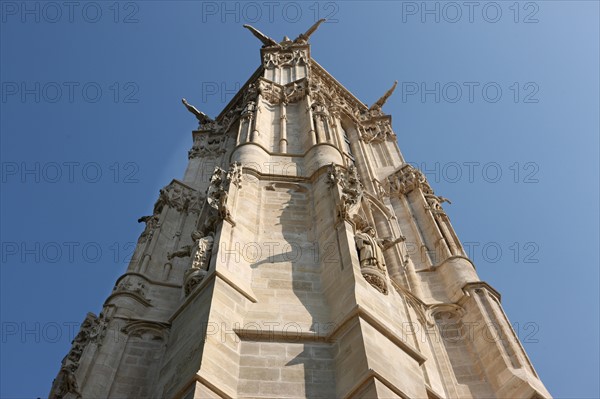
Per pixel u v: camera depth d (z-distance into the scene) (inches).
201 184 1412.4
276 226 903.1
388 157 1621.6
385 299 757.9
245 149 1141.7
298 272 801.6
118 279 1009.5
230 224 846.5
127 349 858.1
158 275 1053.2
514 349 899.4
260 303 737.0
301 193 996.6
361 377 601.0
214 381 594.9
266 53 1841.8
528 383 832.3
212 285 714.8
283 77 1678.2
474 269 1104.2
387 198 1380.4
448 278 1081.4
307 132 1266.0
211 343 635.5
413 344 854.5
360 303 696.4
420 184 1376.7
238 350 657.0
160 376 678.5
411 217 1284.4
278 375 632.4
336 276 771.4
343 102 1849.2
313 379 633.6
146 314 937.5
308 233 893.8
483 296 1015.0
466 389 878.4
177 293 1000.2
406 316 871.7
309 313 727.1
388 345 666.8
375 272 773.9
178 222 1227.9
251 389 613.3
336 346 666.2
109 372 815.7
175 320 737.6
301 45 1873.8
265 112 1390.3
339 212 856.3
